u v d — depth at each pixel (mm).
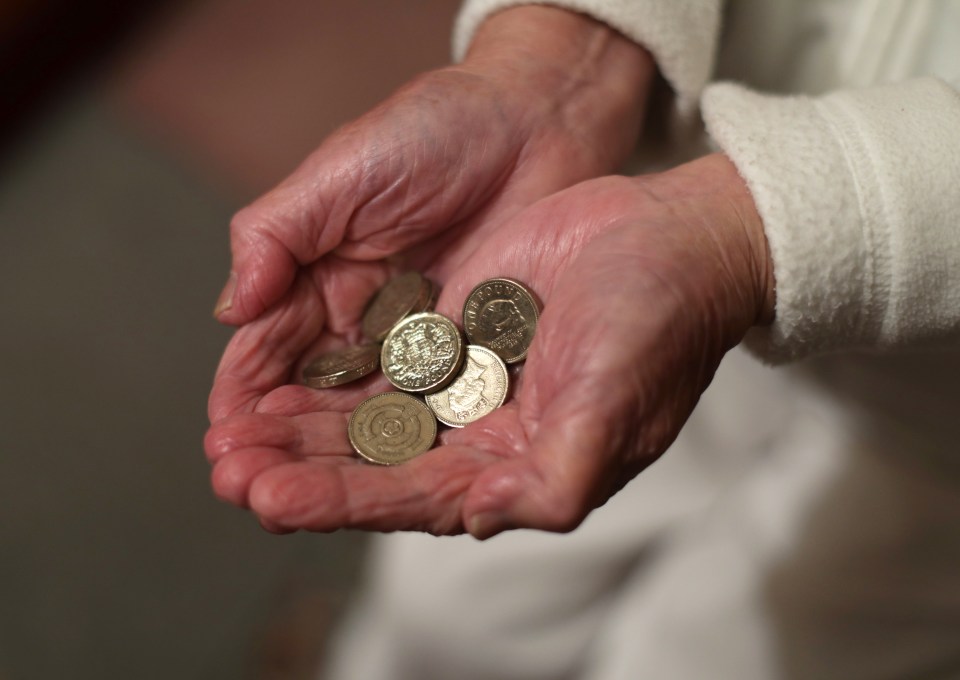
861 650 437
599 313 330
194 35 891
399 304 405
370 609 557
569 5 413
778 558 446
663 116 436
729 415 483
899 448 434
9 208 796
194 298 757
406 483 338
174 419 701
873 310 358
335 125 832
